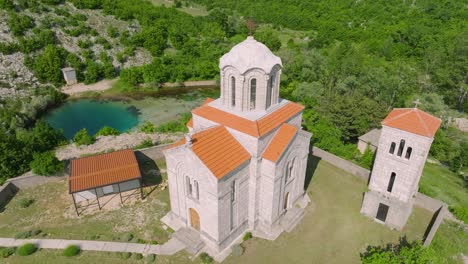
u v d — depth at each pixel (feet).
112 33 335.26
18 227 124.88
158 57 331.77
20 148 153.58
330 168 163.53
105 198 140.97
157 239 119.55
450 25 383.04
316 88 240.94
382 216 128.67
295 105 128.36
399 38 364.58
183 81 303.07
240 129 109.50
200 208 111.65
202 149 103.55
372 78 238.89
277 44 361.30
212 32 384.47
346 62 265.75
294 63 292.20
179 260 111.14
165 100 272.92
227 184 104.17
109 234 121.60
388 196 126.21
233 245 116.98
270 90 118.62
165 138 187.93
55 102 261.03
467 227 130.52
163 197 141.38
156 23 371.15
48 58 278.46
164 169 160.35
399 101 226.38
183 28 388.78
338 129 187.83
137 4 426.51
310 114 196.85
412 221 131.23
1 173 144.46
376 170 126.41
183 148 104.58
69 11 343.87
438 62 279.08
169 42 359.46
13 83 263.70
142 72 292.61
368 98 214.69
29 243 115.65
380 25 399.44
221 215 106.93
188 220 121.39
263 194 117.50
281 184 118.01
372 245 119.24
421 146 112.16
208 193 104.12
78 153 170.81
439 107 207.92
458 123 239.09
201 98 278.05
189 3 526.16
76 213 131.75
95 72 291.58
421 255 98.94
